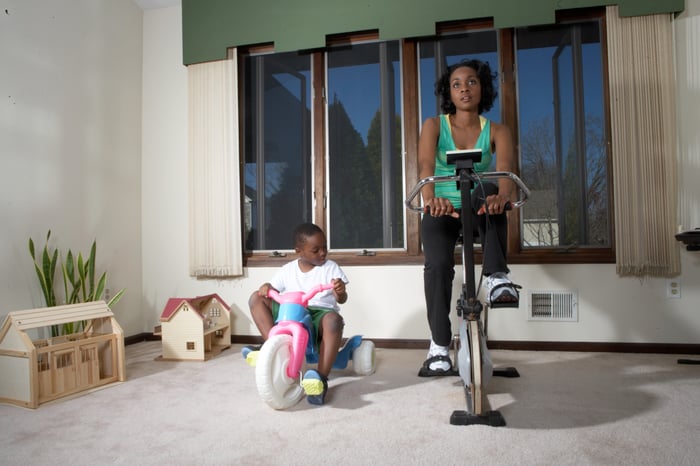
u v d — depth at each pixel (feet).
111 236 9.17
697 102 7.95
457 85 6.35
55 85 7.95
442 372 6.47
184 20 9.79
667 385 5.90
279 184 9.75
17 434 4.57
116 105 9.41
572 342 8.14
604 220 8.46
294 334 5.29
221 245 9.41
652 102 7.98
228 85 9.57
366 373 6.68
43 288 7.14
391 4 8.94
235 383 6.37
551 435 4.28
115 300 7.82
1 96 6.94
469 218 4.87
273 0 9.43
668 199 7.83
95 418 5.00
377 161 9.32
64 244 8.04
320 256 6.31
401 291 8.73
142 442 4.32
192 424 4.77
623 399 5.33
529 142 8.73
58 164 7.97
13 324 5.53
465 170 4.90
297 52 9.70
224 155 9.50
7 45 7.05
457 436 4.30
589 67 8.63
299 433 4.46
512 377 6.39
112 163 9.26
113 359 6.47
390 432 4.43
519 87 8.79
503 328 8.39
